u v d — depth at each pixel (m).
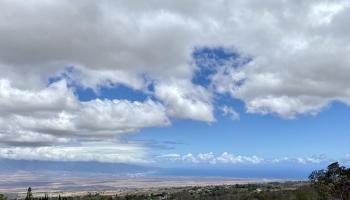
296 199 129.62
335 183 107.94
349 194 105.00
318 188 112.50
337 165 109.88
